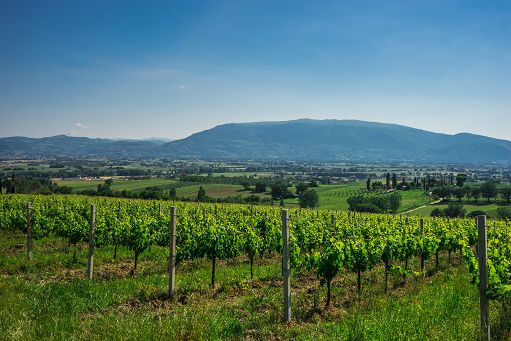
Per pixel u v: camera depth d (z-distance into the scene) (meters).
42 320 8.34
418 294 11.62
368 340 7.77
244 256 20.09
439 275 15.30
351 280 14.38
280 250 18.83
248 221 22.56
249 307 10.59
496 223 29.98
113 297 10.98
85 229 19.28
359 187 149.00
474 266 10.08
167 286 12.49
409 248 15.21
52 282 12.68
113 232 18.02
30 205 16.58
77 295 10.95
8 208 29.73
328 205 100.31
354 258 12.30
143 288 12.02
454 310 9.72
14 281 11.93
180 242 16.45
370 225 22.19
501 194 102.06
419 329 8.22
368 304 10.67
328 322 9.55
